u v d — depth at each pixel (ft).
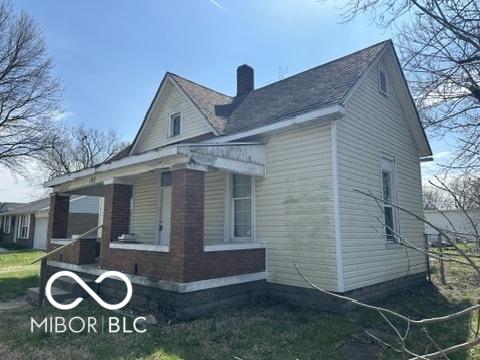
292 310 23.80
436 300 27.76
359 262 25.43
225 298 23.75
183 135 39.63
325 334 18.74
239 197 30.58
